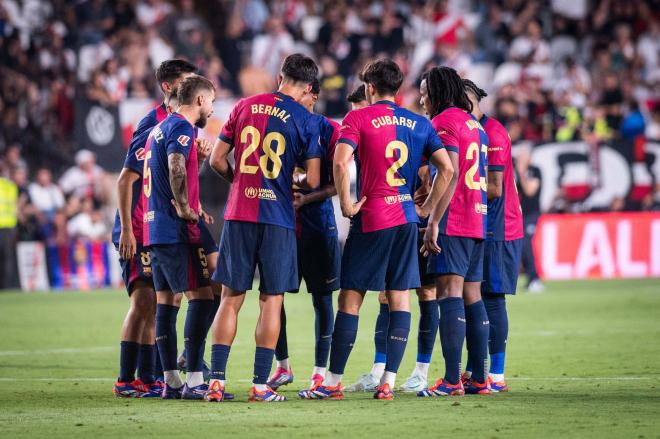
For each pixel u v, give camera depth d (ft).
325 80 256.93
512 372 98.37
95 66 250.78
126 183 85.35
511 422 68.18
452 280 82.48
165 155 82.69
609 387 86.69
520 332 134.21
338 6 285.23
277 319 80.74
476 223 82.38
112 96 248.32
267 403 78.79
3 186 229.86
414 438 62.80
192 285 82.23
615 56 285.02
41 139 249.14
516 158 198.29
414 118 81.51
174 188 80.48
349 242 81.25
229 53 271.69
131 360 85.05
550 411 72.79
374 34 272.10
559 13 301.22
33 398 84.02
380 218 79.97
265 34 275.80
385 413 72.59
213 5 294.25
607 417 69.77
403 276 80.79
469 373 87.76
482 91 88.28
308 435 63.93
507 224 86.94
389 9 281.74
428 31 283.59
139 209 86.12
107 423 69.31
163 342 83.25
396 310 81.35
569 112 251.19
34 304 191.93
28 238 232.32
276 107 81.00
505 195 87.40
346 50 268.82
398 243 80.74
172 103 86.74
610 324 142.10
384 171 80.18
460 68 272.51
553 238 234.99
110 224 241.55
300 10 290.15
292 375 92.17
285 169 80.74
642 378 92.17
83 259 237.45
